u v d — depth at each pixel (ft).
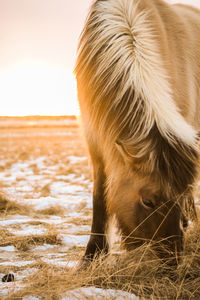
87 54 10.25
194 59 13.11
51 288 8.06
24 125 297.74
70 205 20.10
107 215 10.69
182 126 8.31
